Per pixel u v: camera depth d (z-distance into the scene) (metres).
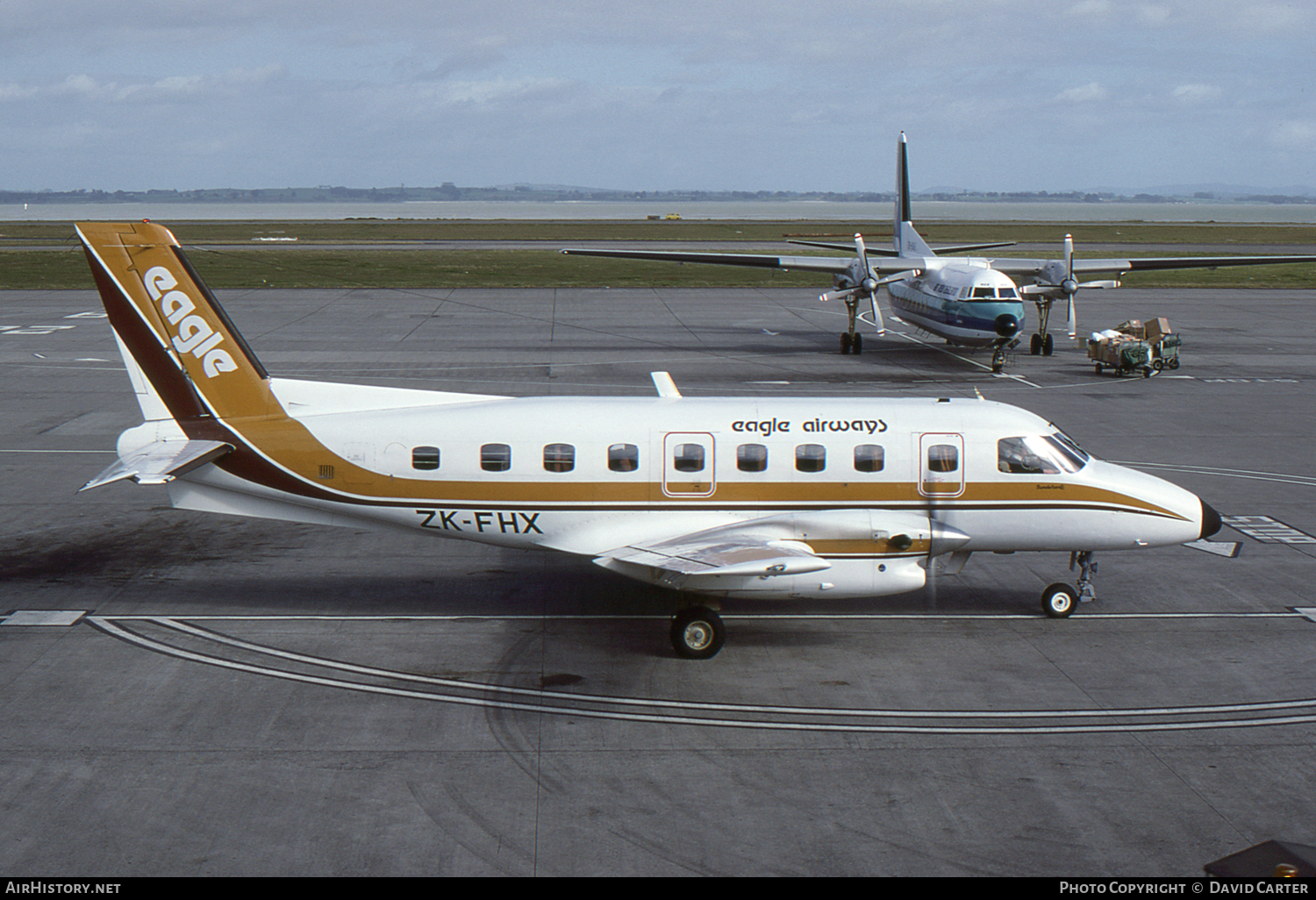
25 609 17.39
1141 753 12.88
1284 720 13.79
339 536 21.97
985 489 17.12
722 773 12.32
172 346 17.09
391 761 12.47
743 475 16.95
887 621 17.41
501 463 16.95
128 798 11.55
